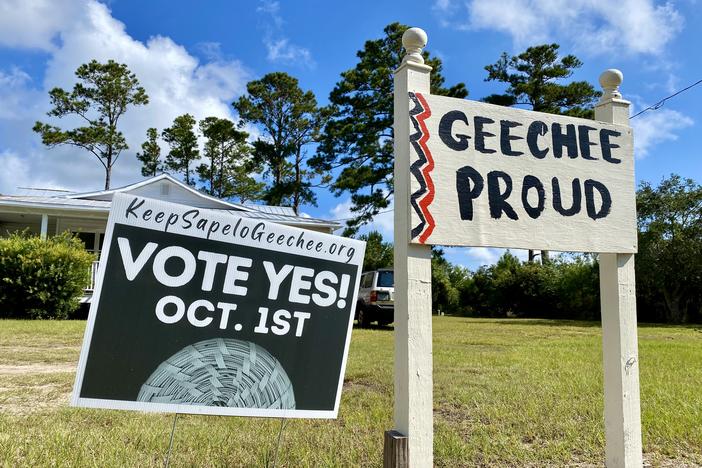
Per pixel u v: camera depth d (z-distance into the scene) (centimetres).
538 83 2919
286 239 266
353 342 958
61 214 1655
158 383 233
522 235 265
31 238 1375
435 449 325
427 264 245
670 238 2253
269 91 3562
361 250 283
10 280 1247
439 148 251
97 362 223
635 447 277
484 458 315
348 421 387
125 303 230
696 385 535
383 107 2839
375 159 2878
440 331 1397
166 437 338
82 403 218
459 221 250
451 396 475
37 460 283
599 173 292
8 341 833
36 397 450
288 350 260
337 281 276
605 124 299
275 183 3522
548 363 693
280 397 256
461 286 3362
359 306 1504
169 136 3947
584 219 283
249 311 254
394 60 2842
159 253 239
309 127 3616
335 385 268
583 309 2597
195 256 246
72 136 3531
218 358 246
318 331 268
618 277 290
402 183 248
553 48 2883
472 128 261
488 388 512
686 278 2194
